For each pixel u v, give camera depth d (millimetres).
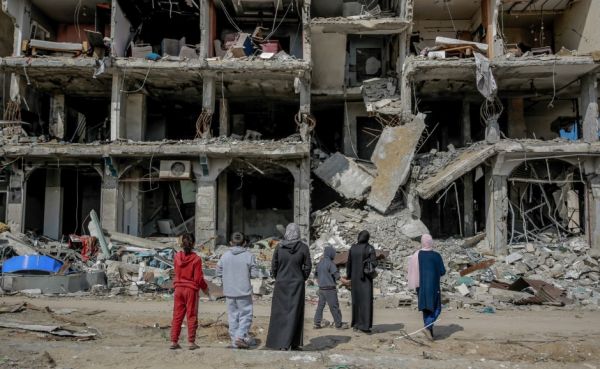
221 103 24406
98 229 20438
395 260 19562
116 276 17500
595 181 21203
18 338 8648
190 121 26844
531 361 8227
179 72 22203
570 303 15047
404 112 22453
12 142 21219
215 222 21859
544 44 25719
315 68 23875
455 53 22406
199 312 11969
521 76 22641
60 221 23469
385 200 21812
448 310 13828
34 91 24094
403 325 10922
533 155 20906
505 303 15094
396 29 22594
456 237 23266
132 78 22734
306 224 21531
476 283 17406
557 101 26094
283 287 8281
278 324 8188
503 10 24312
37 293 14805
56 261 16141
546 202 22828
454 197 25016
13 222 21516
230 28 25141
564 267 19141
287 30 25062
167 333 9688
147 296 15086
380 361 7566
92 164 21859
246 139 24234
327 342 8938
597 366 7867
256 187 26016
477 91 24547
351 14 24797
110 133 24188
